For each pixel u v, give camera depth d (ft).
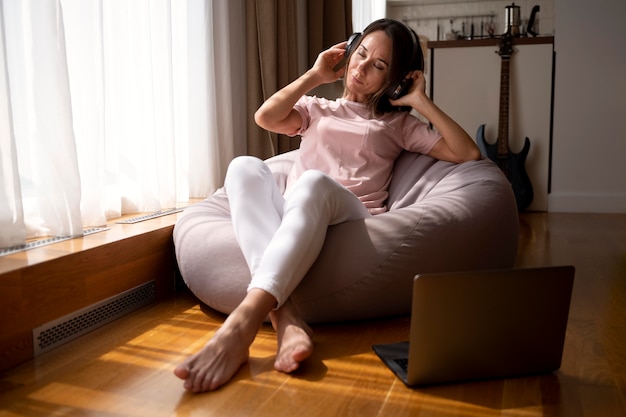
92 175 7.19
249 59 11.46
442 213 6.26
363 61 7.11
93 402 4.54
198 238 6.63
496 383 4.92
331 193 5.88
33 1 6.19
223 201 7.61
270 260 5.24
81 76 7.07
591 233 12.09
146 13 8.17
